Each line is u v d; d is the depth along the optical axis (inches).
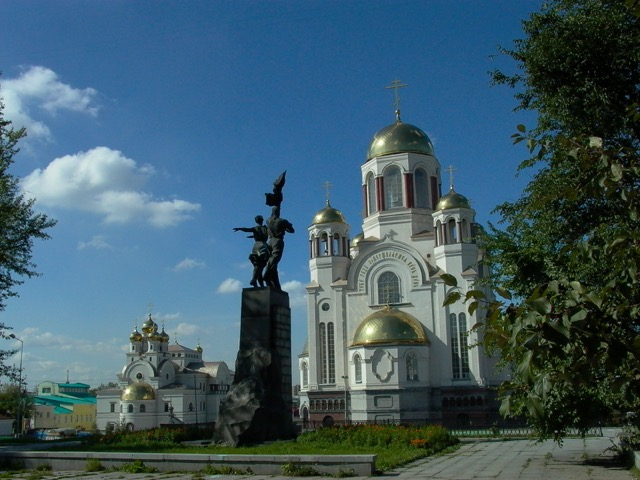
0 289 1450.5
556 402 895.1
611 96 863.7
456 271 2748.5
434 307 2765.7
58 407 5492.1
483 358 2655.0
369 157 3137.3
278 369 1189.1
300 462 848.3
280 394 1189.1
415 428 1397.6
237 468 863.1
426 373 2591.0
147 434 1390.3
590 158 336.2
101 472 900.0
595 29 846.5
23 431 3558.1
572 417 916.6
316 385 2824.8
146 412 4143.7
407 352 2586.1
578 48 858.1
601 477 818.8
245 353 1178.6
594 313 257.9
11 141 1402.6
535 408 241.0
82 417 5595.5
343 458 837.2
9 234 1425.9
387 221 2970.0
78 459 944.3
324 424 2751.0
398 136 3063.5
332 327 2893.7
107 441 1385.3
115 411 4387.3
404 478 817.5
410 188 2992.1
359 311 2876.5
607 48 848.9
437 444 1294.3
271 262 1245.1
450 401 2628.0
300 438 1244.5
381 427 1392.7
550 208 916.0
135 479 821.9
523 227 1019.3
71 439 1604.3
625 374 274.2
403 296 2824.8
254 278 1229.1
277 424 1161.4
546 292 255.6
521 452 1248.2
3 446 1382.9
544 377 244.5
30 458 967.0
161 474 864.9
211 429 1435.8
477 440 1647.4
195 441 1267.2
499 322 272.7
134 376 4424.2
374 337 2600.9
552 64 888.3
